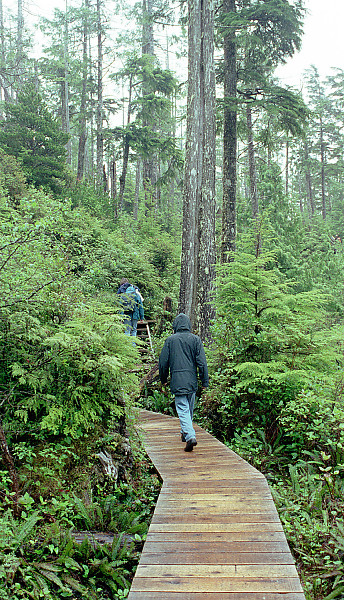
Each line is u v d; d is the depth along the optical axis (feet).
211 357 26.58
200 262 36.86
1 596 9.87
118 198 77.87
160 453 18.78
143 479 17.84
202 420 24.98
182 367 19.03
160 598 9.19
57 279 17.01
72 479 14.82
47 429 15.57
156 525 12.24
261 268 25.11
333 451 18.47
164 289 51.52
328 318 32.81
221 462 17.42
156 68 88.43
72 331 17.22
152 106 82.07
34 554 11.67
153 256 55.52
